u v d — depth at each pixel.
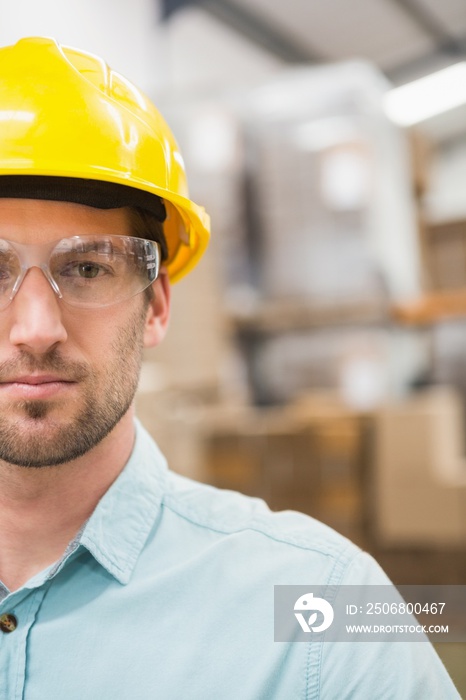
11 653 0.84
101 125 0.89
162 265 1.08
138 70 4.59
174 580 0.87
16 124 0.85
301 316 3.44
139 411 2.47
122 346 0.89
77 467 0.89
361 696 0.80
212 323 3.24
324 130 3.50
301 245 3.47
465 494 2.89
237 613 0.85
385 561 3.04
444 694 0.86
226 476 3.06
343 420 3.01
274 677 0.81
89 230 0.89
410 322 3.52
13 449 0.82
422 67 5.98
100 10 4.35
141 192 0.94
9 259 0.85
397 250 3.58
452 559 2.96
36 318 0.82
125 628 0.85
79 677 0.82
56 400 0.82
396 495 2.99
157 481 0.98
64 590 0.87
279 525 0.96
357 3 5.19
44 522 0.92
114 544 0.89
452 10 5.37
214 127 3.59
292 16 5.29
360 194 3.41
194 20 5.00
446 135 6.73
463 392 3.61
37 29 3.91
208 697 0.80
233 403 3.52
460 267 3.70
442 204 6.54
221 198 3.52
